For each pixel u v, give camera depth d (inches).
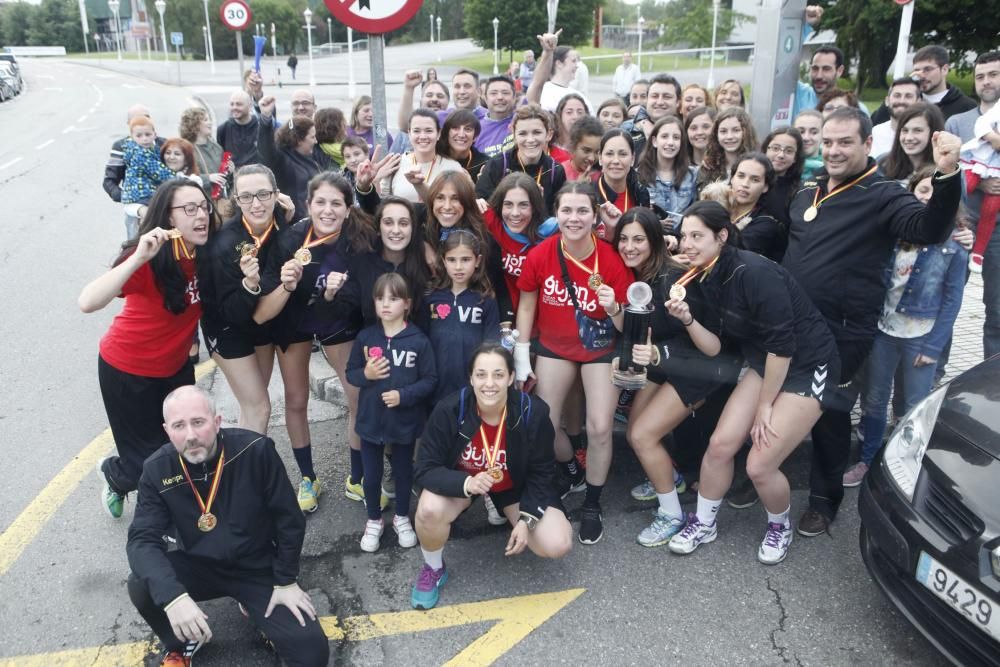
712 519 142.5
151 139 257.0
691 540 140.8
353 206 145.1
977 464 105.3
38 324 264.1
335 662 115.9
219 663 116.0
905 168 167.6
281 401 204.7
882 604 127.0
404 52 2279.8
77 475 168.1
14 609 126.7
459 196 142.9
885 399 159.3
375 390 139.7
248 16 477.4
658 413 138.8
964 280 155.3
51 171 568.7
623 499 160.4
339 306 146.6
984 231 175.6
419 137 173.6
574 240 137.3
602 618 124.6
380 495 143.6
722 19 1326.3
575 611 126.3
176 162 256.4
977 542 98.3
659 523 145.3
